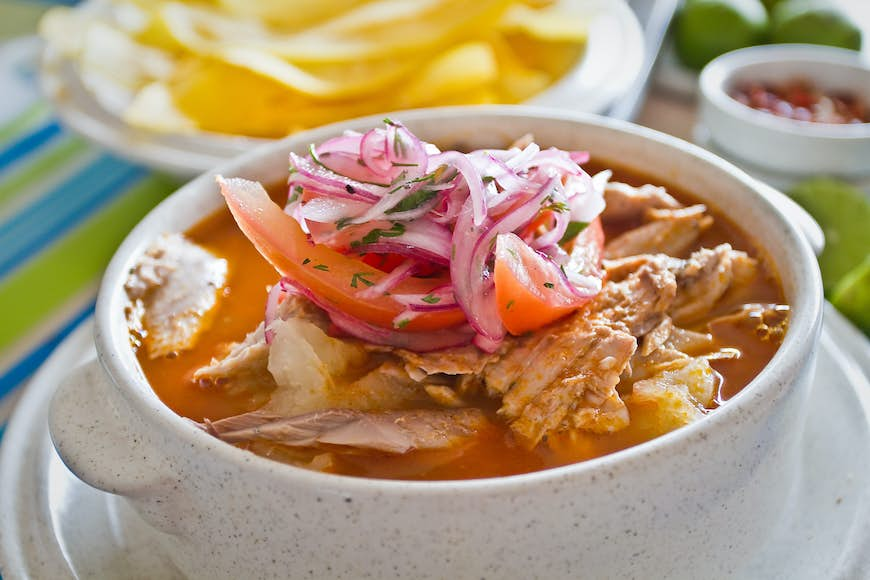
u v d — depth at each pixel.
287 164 0.40
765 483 0.31
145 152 0.51
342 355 0.33
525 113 0.41
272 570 0.29
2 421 0.46
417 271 0.34
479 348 0.33
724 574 0.32
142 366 0.35
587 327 0.34
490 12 0.57
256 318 0.37
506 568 0.27
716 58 0.59
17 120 0.61
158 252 0.38
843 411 0.37
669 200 0.39
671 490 0.27
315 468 0.31
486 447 0.31
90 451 0.30
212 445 0.28
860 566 0.32
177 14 0.60
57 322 0.49
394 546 0.26
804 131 0.52
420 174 0.33
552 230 0.35
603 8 0.60
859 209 0.48
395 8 0.59
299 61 0.56
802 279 0.33
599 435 0.31
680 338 0.35
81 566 0.35
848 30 0.59
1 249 0.53
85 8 0.63
